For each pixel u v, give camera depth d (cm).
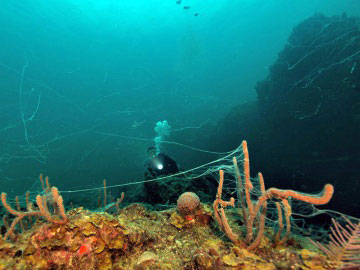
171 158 599
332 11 2519
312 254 153
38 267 136
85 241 153
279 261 152
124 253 169
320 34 764
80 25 3719
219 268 143
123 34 4178
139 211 266
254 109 1247
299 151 693
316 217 376
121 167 1675
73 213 186
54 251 144
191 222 230
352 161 542
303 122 714
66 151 2002
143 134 2341
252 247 164
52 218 155
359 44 643
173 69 4200
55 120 2695
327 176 564
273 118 846
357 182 482
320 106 676
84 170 1628
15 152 1847
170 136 1961
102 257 155
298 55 806
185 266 159
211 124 1820
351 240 144
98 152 2003
